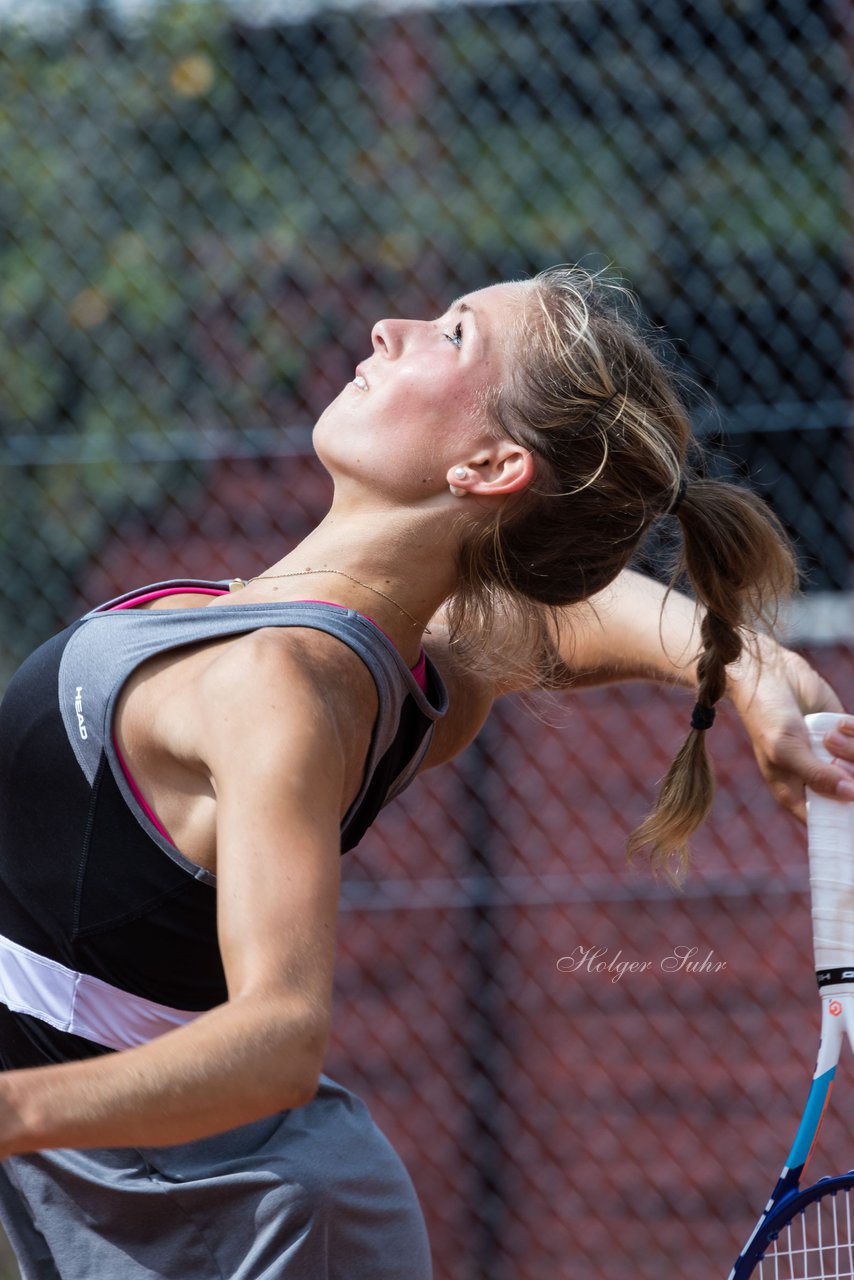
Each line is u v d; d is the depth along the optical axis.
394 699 5.18
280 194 17.22
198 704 4.65
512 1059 15.66
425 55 17.09
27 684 5.21
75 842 5.00
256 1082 3.99
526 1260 15.32
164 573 16.89
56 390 17.20
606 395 5.67
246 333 17.20
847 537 15.81
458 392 5.50
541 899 15.19
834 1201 6.49
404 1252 5.51
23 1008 5.19
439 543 5.56
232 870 4.29
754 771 15.84
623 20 16.72
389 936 16.05
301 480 16.81
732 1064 15.52
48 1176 5.26
